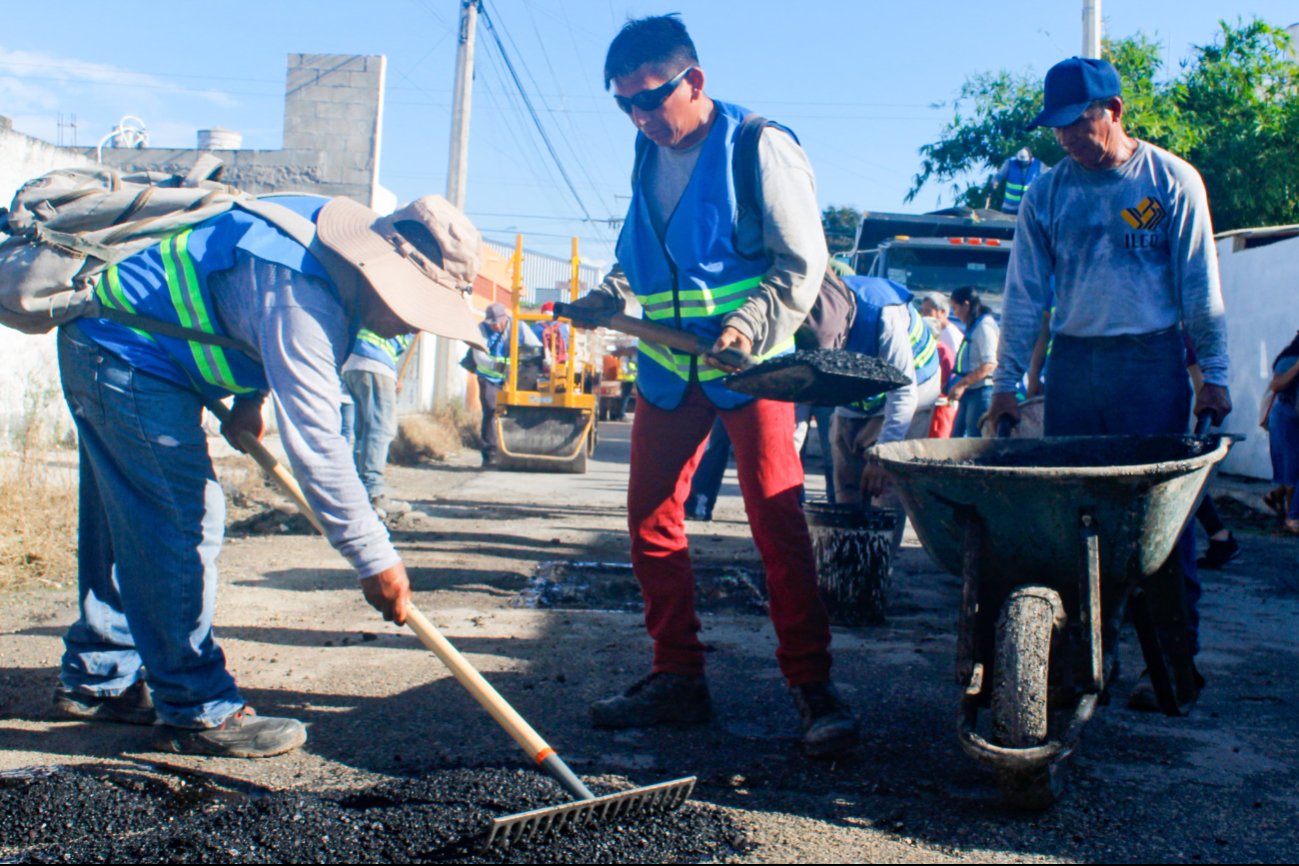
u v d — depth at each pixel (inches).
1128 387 164.6
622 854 102.4
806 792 122.7
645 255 144.8
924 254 553.0
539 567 257.9
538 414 540.1
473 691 112.5
